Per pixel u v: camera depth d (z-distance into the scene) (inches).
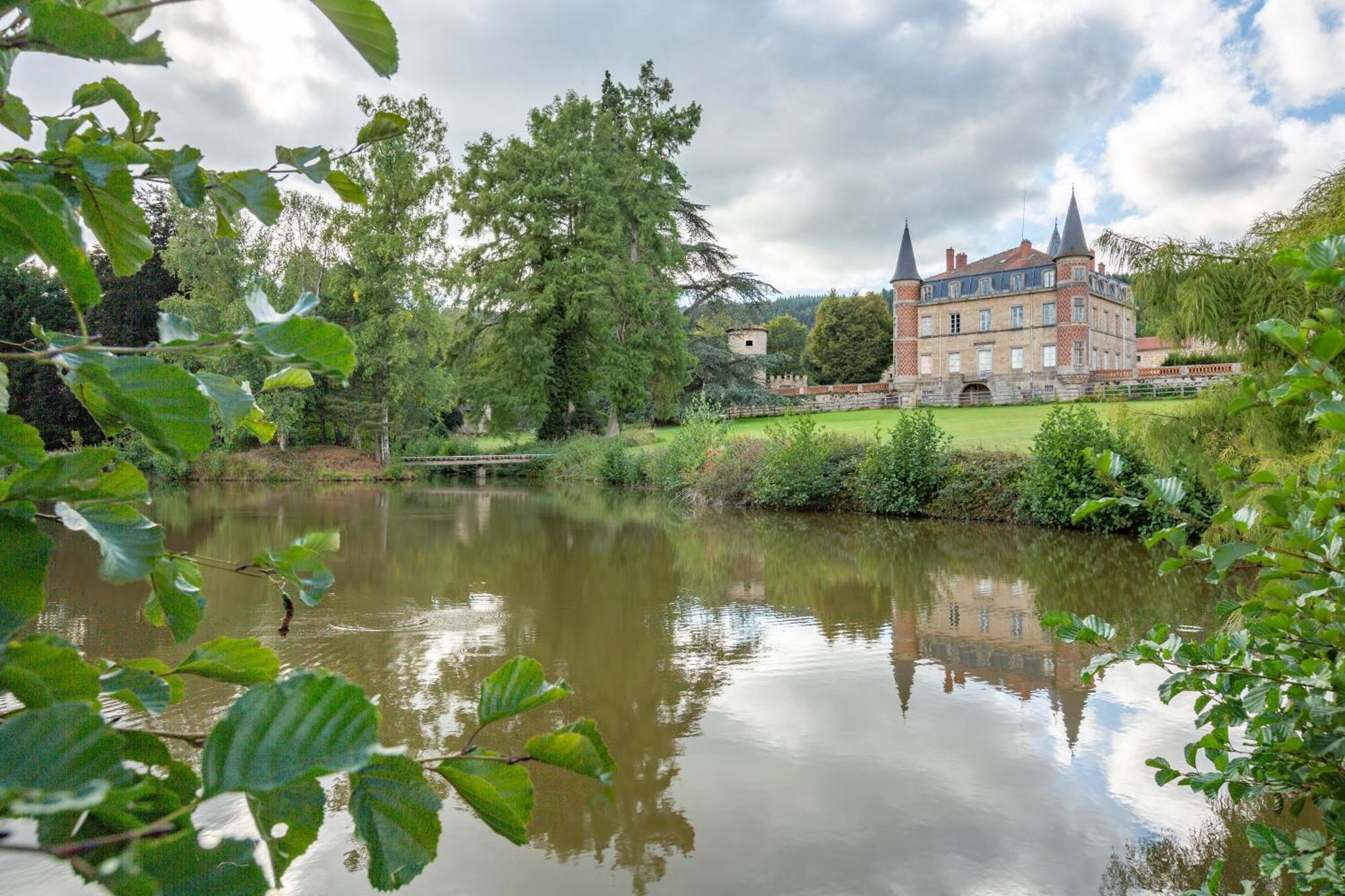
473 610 317.4
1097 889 129.0
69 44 21.7
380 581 377.7
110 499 24.7
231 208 31.2
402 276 1095.0
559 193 1184.8
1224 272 210.1
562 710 206.7
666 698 217.2
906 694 221.8
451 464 1212.5
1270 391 69.7
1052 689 225.1
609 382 1232.2
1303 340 66.9
